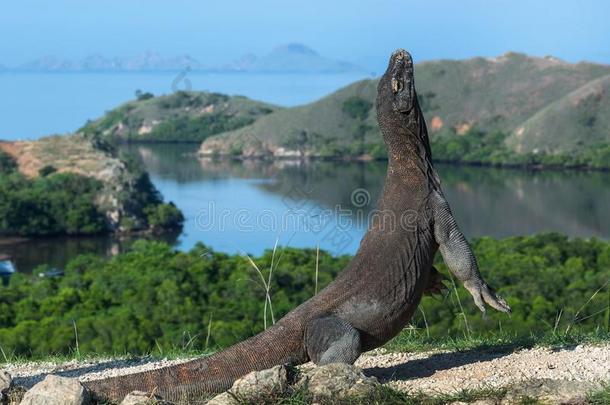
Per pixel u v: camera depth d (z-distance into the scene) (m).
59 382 6.86
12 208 112.38
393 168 8.16
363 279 7.77
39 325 27.02
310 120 190.88
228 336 24.47
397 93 8.01
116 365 10.45
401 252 7.86
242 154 190.88
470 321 24.34
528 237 54.00
